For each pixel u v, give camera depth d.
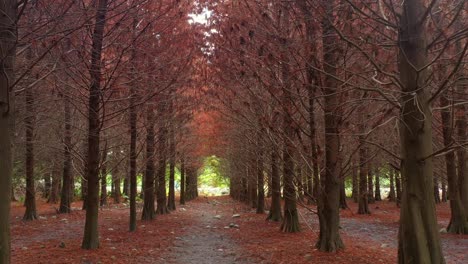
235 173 26.81
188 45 10.31
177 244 11.90
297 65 6.99
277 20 7.31
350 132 8.66
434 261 5.25
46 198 32.06
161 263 9.20
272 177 13.03
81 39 8.34
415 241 5.27
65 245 10.86
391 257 9.09
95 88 9.42
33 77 8.83
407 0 5.48
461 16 6.43
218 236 13.77
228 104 11.79
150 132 14.43
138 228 14.98
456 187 13.68
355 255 9.11
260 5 7.10
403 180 5.52
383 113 7.68
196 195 43.31
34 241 11.95
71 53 8.77
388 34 6.91
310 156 8.49
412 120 5.39
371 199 28.17
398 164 11.77
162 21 9.29
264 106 8.75
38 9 6.45
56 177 27.59
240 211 23.80
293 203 13.48
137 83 9.58
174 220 18.39
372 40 6.28
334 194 9.45
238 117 13.42
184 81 10.70
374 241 12.02
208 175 65.44
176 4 9.11
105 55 9.54
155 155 15.58
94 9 6.51
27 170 17.59
